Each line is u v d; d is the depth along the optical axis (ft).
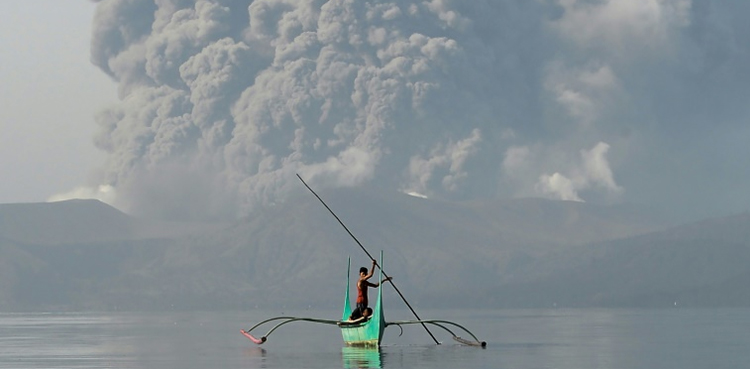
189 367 201.46
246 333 264.52
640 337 309.83
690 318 567.59
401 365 196.75
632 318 583.58
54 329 451.94
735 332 346.74
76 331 419.74
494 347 254.47
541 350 241.35
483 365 196.75
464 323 490.08
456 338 255.91
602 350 241.76
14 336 364.38
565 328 403.34
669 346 257.55
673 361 207.00
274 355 230.68
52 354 247.29
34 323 586.86
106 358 230.68
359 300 241.55
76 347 279.08
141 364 211.61
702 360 209.26
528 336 322.96
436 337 311.27
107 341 316.40
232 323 549.54
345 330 248.93
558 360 209.26
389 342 279.49
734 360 208.44
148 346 281.13
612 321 514.27
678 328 390.21
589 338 305.94
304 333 362.53
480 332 360.28
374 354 227.20
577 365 198.18
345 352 236.63
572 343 275.18
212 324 530.27
